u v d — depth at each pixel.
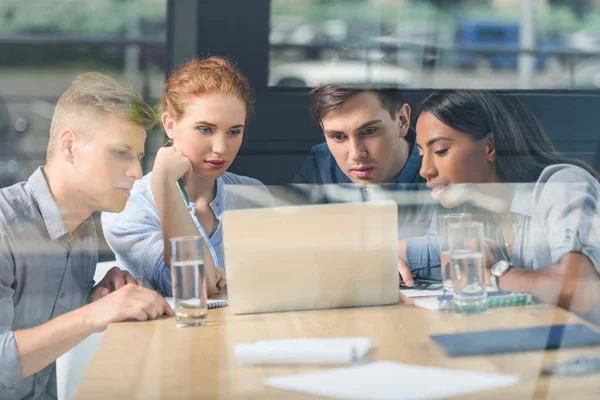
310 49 2.24
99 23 2.09
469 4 2.33
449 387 0.93
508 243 1.79
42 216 1.76
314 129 2.20
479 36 2.34
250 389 0.95
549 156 1.94
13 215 1.74
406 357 1.04
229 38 2.19
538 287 1.45
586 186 1.79
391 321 1.24
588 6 2.36
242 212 1.30
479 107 1.97
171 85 2.02
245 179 2.08
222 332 1.20
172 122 2.00
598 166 2.09
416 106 2.16
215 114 1.99
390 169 2.09
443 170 1.98
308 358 1.02
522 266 1.72
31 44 2.03
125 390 0.95
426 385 0.94
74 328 1.42
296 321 1.26
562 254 1.66
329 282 1.33
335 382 0.96
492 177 1.93
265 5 2.22
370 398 0.91
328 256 1.33
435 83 2.30
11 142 1.98
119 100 1.96
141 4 2.14
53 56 2.06
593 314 1.45
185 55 2.15
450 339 1.12
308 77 2.23
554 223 1.74
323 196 2.16
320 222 1.31
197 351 1.10
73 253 1.80
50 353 1.46
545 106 2.33
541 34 2.39
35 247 1.74
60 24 2.08
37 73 1.98
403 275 1.58
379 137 2.14
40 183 1.79
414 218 1.89
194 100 1.98
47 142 2.00
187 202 1.90
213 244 1.88
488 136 1.96
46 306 1.74
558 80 2.39
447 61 2.33
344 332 1.18
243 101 2.04
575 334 1.14
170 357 1.08
